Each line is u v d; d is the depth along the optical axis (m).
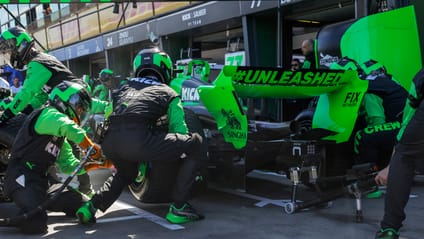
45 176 3.95
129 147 3.71
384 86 4.96
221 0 9.84
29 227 3.68
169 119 3.98
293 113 6.72
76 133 3.67
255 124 4.70
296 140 4.36
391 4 6.37
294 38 10.93
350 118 4.45
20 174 3.75
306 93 4.46
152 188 4.08
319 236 3.60
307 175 4.30
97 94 9.70
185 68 6.09
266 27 9.56
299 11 8.89
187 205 4.07
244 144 4.12
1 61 4.73
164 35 11.73
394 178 3.15
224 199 4.90
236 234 3.69
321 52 6.59
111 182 4.07
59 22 17.33
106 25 14.52
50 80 4.45
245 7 9.22
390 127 4.66
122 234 3.72
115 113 3.84
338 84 4.37
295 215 4.21
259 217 4.18
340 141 4.52
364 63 5.70
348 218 4.08
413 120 3.09
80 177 4.74
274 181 5.82
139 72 4.21
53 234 3.74
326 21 9.96
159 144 3.73
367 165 3.77
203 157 4.09
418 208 4.36
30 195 3.69
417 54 5.88
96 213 4.39
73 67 16.70
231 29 11.04
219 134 4.45
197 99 4.67
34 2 7.82
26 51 4.47
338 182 4.25
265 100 6.48
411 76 5.82
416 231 3.67
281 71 3.89
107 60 14.03
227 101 4.09
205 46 13.34
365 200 4.73
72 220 4.18
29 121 3.76
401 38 5.85
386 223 3.19
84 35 15.83
